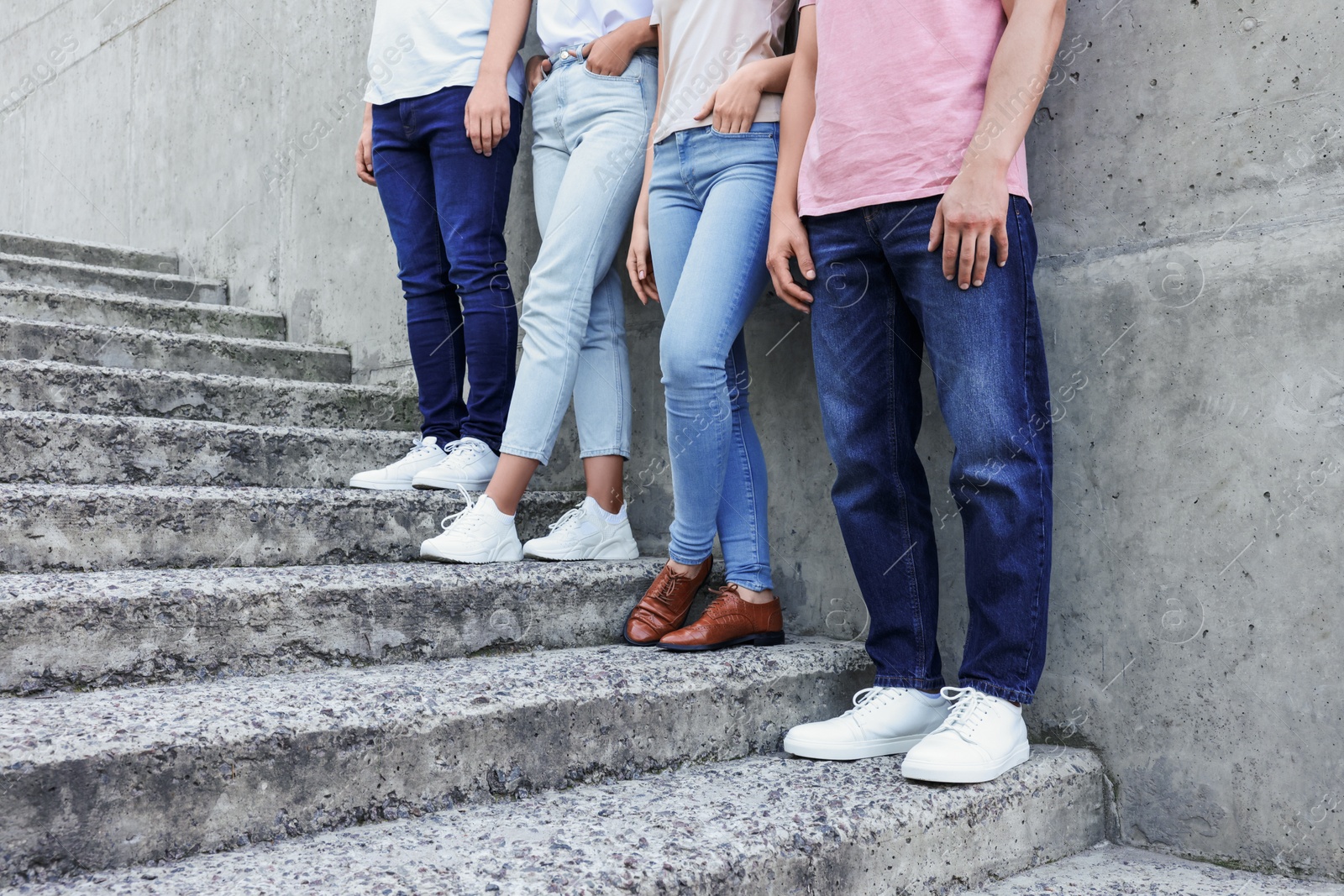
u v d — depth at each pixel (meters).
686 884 1.03
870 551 1.54
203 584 1.41
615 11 2.00
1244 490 1.44
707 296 1.64
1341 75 1.37
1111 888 1.33
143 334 2.73
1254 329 1.44
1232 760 1.44
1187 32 1.52
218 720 1.12
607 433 2.03
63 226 5.20
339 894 0.94
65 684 1.27
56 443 1.88
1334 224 1.37
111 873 0.99
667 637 1.70
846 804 1.27
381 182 2.28
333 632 1.49
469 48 2.14
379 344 3.12
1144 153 1.56
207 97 4.08
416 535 1.94
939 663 1.57
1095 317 1.60
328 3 3.41
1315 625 1.37
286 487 2.19
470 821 1.19
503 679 1.39
